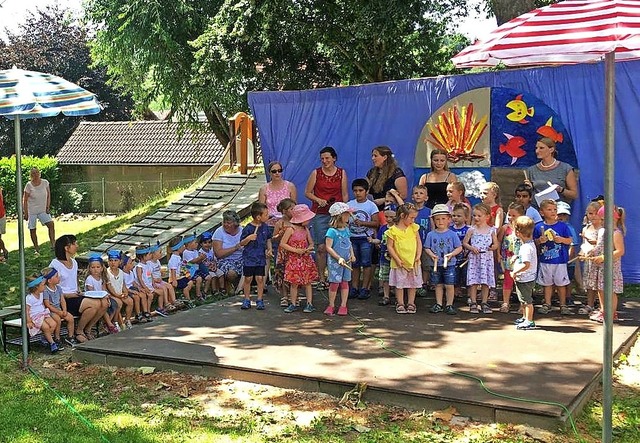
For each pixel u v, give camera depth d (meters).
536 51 3.68
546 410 4.49
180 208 14.25
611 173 3.85
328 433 4.53
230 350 6.10
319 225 8.55
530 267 6.51
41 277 6.64
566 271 7.12
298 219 7.45
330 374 5.34
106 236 14.77
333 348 6.07
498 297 8.10
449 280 7.28
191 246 8.74
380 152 8.20
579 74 8.07
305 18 15.73
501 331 6.52
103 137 31.89
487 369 5.36
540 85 8.30
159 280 8.02
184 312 7.67
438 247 7.33
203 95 16.62
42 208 12.96
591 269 6.81
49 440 4.48
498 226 7.48
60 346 6.83
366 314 7.36
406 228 7.32
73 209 26.77
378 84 9.33
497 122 8.56
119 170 29.88
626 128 7.80
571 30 3.70
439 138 8.96
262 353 5.97
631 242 7.89
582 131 8.10
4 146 35.31
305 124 9.87
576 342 6.07
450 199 7.86
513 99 8.46
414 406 4.91
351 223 7.91
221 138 20.22
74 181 30.59
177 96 18.11
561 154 8.23
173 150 29.27
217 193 14.88
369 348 6.04
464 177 8.80
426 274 7.92
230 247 8.96
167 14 17.39
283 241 7.48
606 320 3.90
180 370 5.89
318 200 8.45
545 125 8.29
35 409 5.06
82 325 6.95
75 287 7.12
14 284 10.32
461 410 4.75
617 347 5.93
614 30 3.54
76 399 5.28
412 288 7.38
